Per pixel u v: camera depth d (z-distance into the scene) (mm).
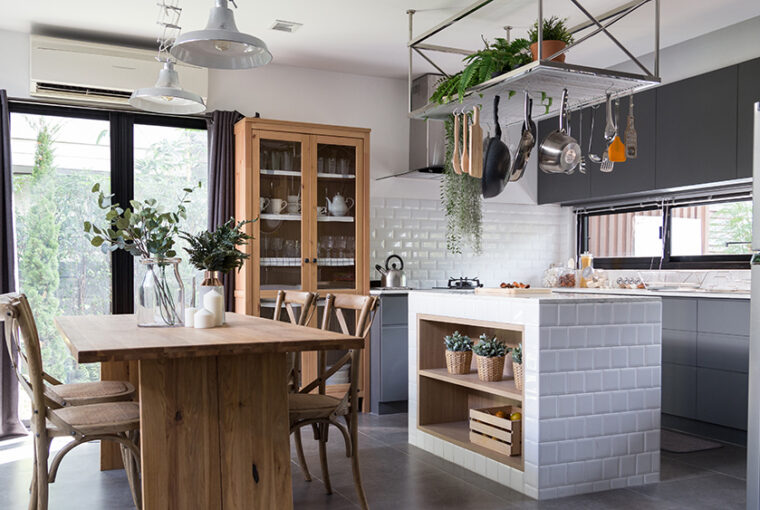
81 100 4582
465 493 3166
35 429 2377
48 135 4715
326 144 5043
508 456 3344
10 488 3236
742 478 3391
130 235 2791
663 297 4520
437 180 5840
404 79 5723
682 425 4414
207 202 5102
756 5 4027
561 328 3109
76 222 4789
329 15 4230
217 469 2408
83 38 4652
